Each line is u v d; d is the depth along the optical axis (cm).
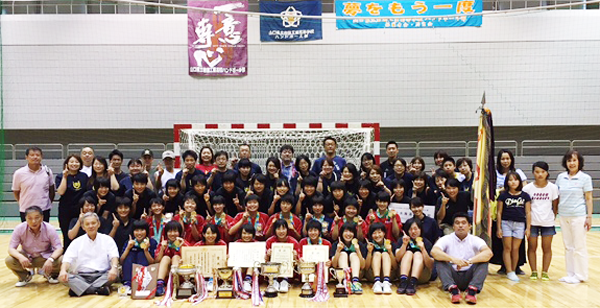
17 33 1170
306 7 1144
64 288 524
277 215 536
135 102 1173
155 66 1168
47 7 1187
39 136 1251
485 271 472
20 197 595
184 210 548
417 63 1156
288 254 498
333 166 616
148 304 461
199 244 525
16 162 1212
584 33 1160
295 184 624
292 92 1163
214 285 497
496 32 1152
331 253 522
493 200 548
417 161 639
